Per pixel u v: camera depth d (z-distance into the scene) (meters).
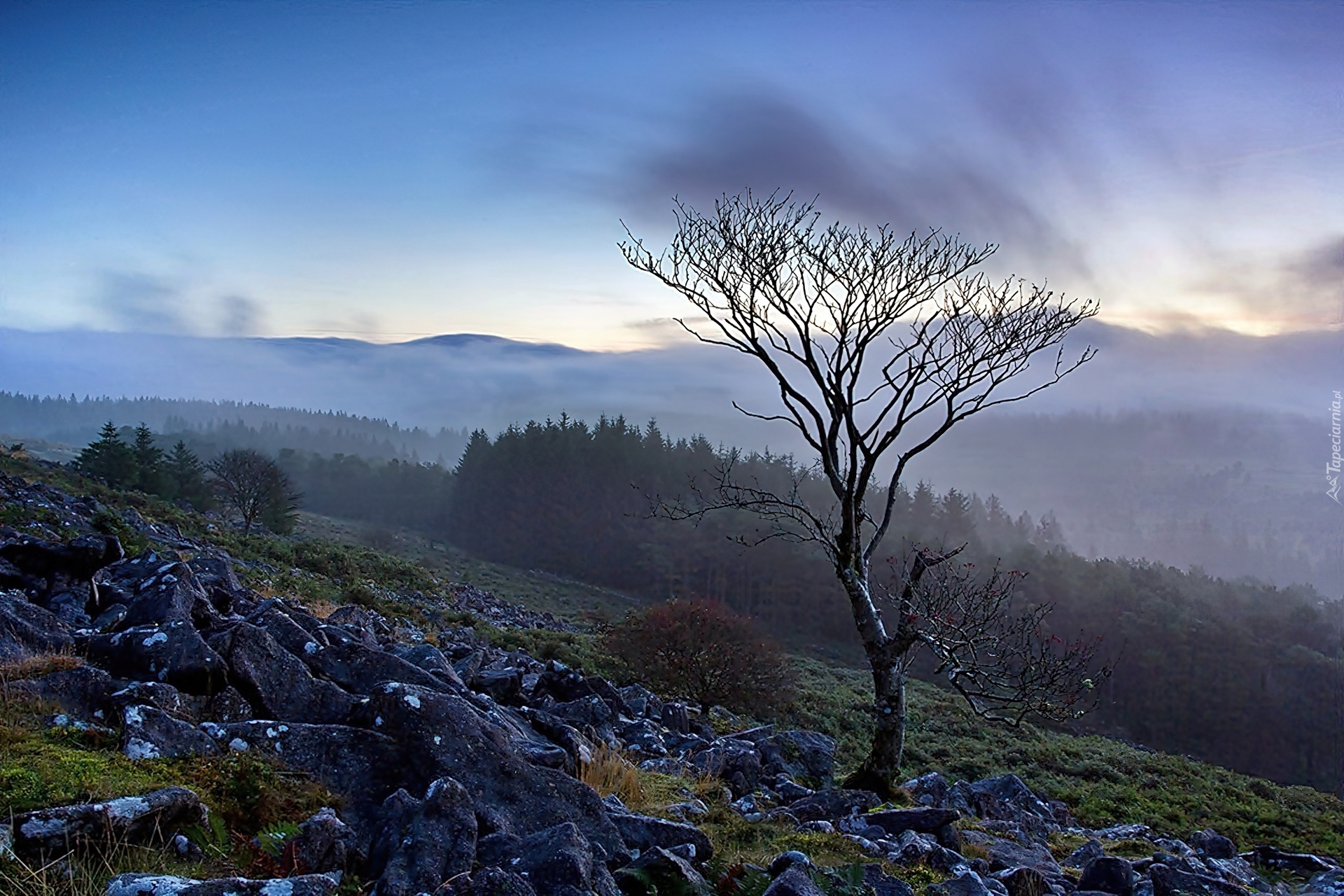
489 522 119.38
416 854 4.98
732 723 25.22
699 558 95.19
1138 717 77.38
